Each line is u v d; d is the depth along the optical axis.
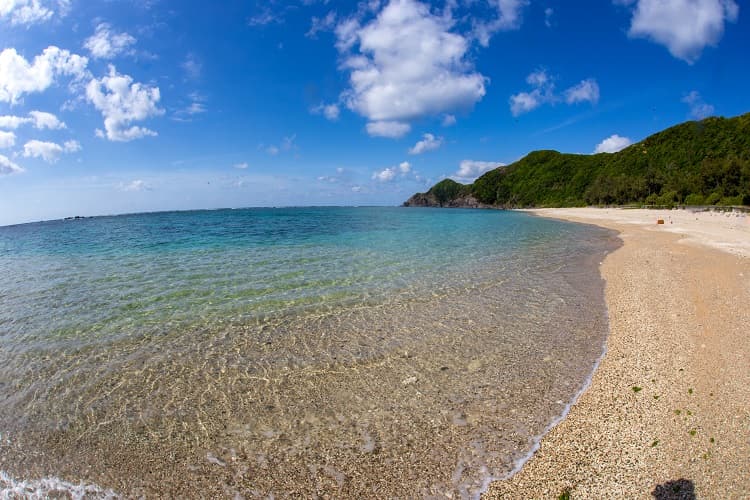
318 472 5.41
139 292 14.08
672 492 4.55
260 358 8.82
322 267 18.48
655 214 57.81
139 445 6.00
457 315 11.66
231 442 6.05
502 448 5.80
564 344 9.52
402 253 23.16
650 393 6.92
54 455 5.82
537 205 126.00
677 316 10.80
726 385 6.82
